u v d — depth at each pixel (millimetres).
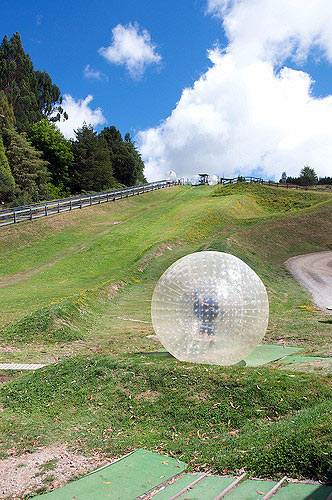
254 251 33750
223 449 6102
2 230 36812
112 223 43594
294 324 17250
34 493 5191
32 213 42125
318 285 27547
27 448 6734
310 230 42344
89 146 83000
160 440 6848
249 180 68250
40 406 8734
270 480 4984
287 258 34406
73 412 8320
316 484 4695
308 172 96875
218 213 44812
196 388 8258
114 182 87750
